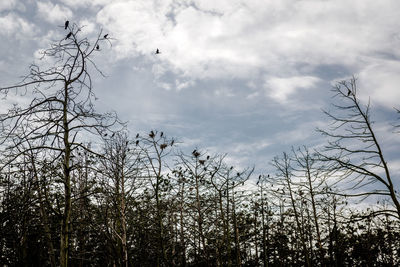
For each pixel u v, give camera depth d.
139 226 15.50
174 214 18.09
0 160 8.37
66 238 8.53
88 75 8.77
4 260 10.84
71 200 9.23
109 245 12.54
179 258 17.70
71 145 9.12
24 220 10.82
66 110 8.78
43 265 13.09
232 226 18.52
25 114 8.02
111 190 12.76
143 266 16.23
